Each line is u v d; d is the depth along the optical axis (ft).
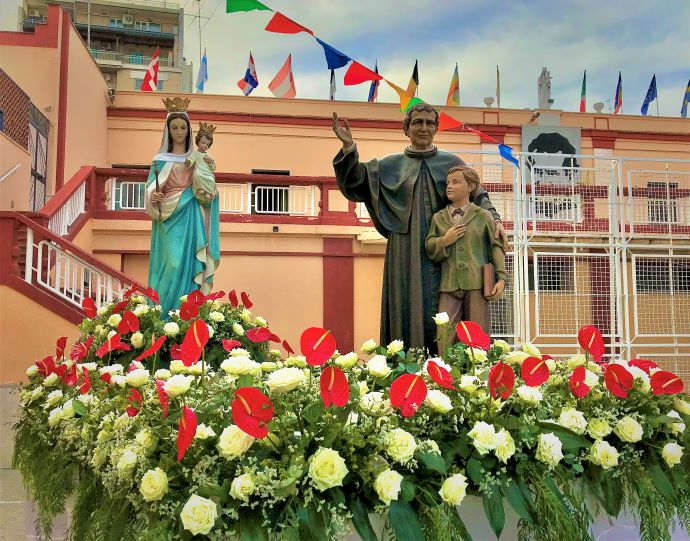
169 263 23.06
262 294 42.96
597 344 10.08
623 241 35.27
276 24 16.90
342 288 43.68
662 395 9.91
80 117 49.90
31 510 13.33
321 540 6.99
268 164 57.93
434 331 14.35
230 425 7.55
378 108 59.57
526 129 61.00
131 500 7.66
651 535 8.86
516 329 32.94
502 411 9.03
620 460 9.20
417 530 7.51
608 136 62.28
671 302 35.50
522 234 34.99
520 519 8.59
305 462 7.32
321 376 7.57
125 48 154.40
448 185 14.57
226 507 7.13
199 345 8.61
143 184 43.86
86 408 11.09
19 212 28.19
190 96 57.31
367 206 15.15
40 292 27.30
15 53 46.44
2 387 25.75
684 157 63.26
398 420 8.45
